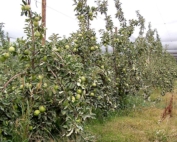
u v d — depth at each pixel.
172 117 5.88
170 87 10.90
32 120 3.41
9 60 3.51
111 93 5.77
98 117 5.35
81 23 5.02
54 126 3.71
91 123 5.04
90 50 5.05
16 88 3.26
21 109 3.45
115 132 4.57
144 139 4.30
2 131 3.12
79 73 3.50
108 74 5.47
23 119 3.17
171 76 11.95
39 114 3.37
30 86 3.22
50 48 3.22
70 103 3.28
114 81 6.38
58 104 3.40
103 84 5.41
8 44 3.09
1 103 3.04
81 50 4.89
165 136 4.36
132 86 7.12
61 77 3.29
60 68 3.30
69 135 3.33
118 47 6.72
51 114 3.54
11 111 3.17
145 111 6.39
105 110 5.61
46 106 3.46
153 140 4.32
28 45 3.18
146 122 5.31
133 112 6.23
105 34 5.91
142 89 8.05
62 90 3.27
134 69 6.95
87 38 5.04
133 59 7.00
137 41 7.72
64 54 3.46
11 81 3.34
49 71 3.29
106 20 6.67
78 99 3.36
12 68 3.50
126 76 6.78
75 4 5.29
